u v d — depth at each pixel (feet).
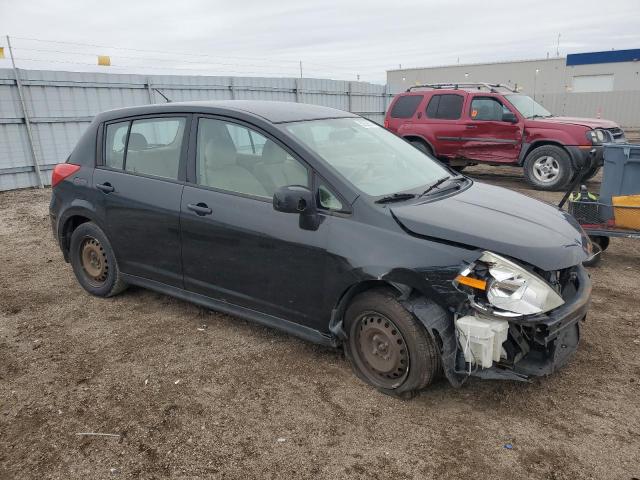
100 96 40.32
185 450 9.27
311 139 12.21
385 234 10.27
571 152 32.60
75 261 16.57
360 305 10.62
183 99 45.34
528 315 9.14
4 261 20.76
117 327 14.34
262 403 10.59
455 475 8.47
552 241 10.07
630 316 14.26
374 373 10.94
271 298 12.00
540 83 140.87
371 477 8.49
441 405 10.34
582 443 9.12
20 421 10.25
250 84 50.37
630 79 124.98
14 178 36.65
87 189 15.38
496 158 36.17
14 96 35.73
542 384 10.97
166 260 13.91
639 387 10.75
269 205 11.77
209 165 12.98
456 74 153.79
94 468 8.88
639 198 17.37
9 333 14.17
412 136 39.65
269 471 8.69
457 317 9.64
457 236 9.85
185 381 11.50
